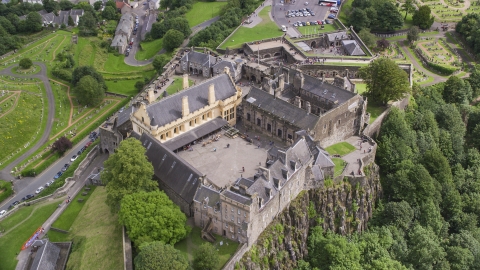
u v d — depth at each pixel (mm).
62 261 172750
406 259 188375
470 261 190000
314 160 194125
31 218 197500
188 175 177875
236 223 160000
